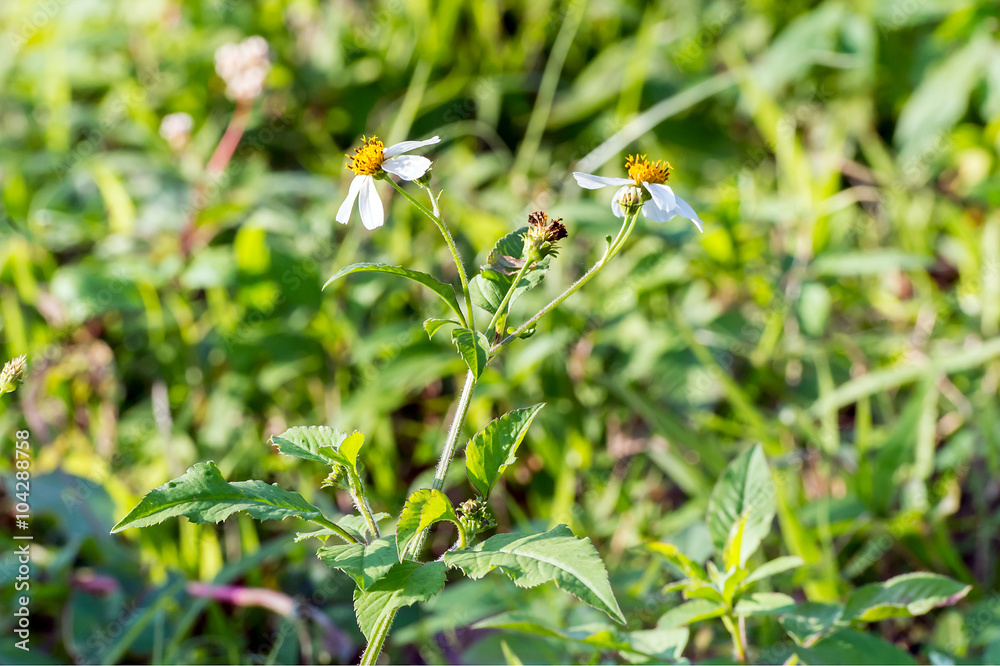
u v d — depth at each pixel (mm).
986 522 835
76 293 929
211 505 686
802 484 866
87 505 853
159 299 1005
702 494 835
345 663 810
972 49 1078
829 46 1122
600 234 929
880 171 1090
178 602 823
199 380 961
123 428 935
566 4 1229
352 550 685
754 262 971
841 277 1020
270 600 819
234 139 1134
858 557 822
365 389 871
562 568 672
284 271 928
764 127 1055
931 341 926
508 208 1055
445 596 813
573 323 909
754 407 898
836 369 924
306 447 703
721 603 749
